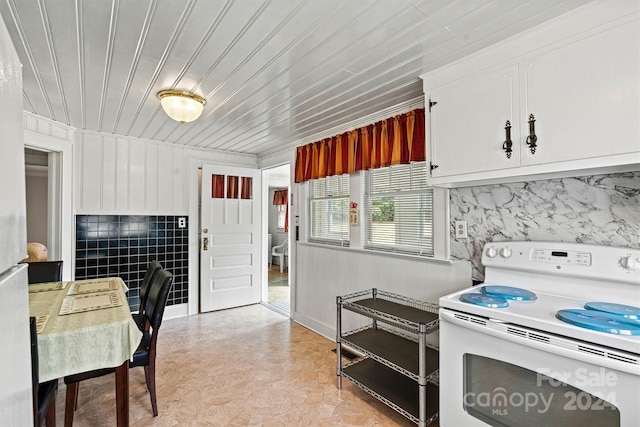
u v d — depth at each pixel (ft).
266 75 6.13
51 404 5.01
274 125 9.59
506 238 5.99
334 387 7.27
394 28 4.61
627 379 3.38
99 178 10.74
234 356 8.88
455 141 5.58
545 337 3.93
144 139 11.60
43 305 5.79
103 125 9.77
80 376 5.41
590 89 4.10
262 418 6.15
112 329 4.87
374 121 8.58
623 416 3.40
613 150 3.93
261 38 4.86
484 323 4.52
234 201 13.75
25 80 6.38
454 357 4.93
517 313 4.29
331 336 10.12
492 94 5.08
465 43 5.00
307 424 5.98
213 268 13.20
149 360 6.18
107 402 6.68
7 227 1.64
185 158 12.69
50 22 4.44
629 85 3.82
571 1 4.03
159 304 6.20
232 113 8.43
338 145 9.67
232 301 13.67
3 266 1.57
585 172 4.77
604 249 4.61
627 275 4.35
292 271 12.16
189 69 5.89
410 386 6.56
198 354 9.01
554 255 5.07
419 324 5.60
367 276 8.91
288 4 4.08
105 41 4.94
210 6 4.11
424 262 7.41
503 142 4.93
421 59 5.52
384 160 8.04
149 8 4.16
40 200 15.10
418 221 7.73
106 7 4.14
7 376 1.60
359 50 5.22
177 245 12.46
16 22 4.43
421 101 7.34
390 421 6.09
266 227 15.08
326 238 10.64
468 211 6.59
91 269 10.56
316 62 5.62
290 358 8.77
